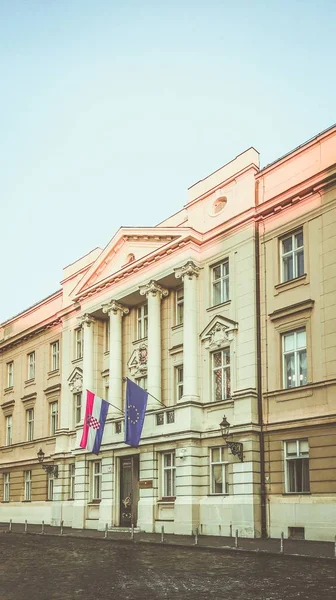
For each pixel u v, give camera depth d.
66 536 30.64
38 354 45.16
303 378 26.39
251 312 28.67
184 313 31.20
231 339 29.20
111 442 33.81
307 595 12.86
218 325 29.98
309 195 27.22
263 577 15.44
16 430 46.34
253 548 21.45
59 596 13.46
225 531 27.28
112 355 35.44
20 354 47.62
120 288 35.56
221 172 31.91
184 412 29.67
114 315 35.88
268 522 26.19
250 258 29.23
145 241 35.19
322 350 25.53
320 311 25.91
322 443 24.81
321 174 26.59
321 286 26.08
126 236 36.09
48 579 16.08
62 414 40.03
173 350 32.69
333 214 26.14
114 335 35.62
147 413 31.78
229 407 28.66
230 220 30.42
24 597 13.44
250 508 26.33
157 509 30.59
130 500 32.84
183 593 13.48
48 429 42.53
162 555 20.97
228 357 29.73
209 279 31.22
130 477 33.22
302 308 26.50
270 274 28.42
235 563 18.31
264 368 27.75
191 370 30.23
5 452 47.09
